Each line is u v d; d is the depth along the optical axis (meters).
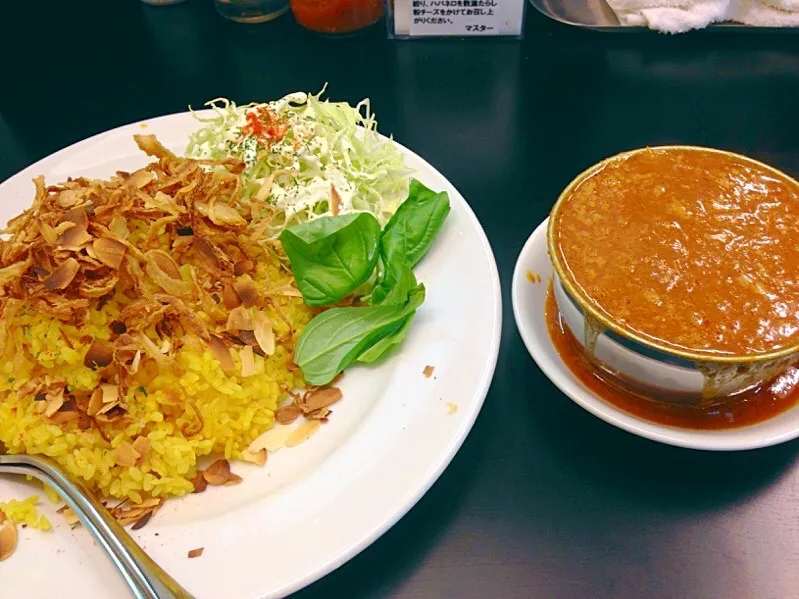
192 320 0.28
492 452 0.27
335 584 0.23
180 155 0.38
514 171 0.39
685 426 0.25
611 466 0.26
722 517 0.24
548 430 0.27
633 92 0.44
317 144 0.35
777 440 0.23
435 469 0.23
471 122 0.43
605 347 0.24
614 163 0.28
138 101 0.47
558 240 0.26
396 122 0.43
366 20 0.49
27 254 0.27
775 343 0.23
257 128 0.35
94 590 0.22
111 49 0.52
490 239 0.35
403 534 0.24
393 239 0.30
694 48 0.47
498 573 0.23
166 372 0.27
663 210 0.26
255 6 0.52
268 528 0.23
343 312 0.29
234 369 0.28
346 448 0.25
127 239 0.29
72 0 0.58
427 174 0.35
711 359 0.22
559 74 0.46
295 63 0.49
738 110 0.43
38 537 0.24
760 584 0.22
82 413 0.26
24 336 0.27
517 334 0.31
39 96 0.48
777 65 0.46
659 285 0.24
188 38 0.52
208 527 0.23
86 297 0.27
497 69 0.47
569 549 0.24
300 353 0.28
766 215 0.26
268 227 0.32
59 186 0.31
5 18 0.56
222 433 0.27
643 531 0.24
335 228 0.29
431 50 0.49
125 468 0.26
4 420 0.26
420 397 0.26
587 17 0.49
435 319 0.28
